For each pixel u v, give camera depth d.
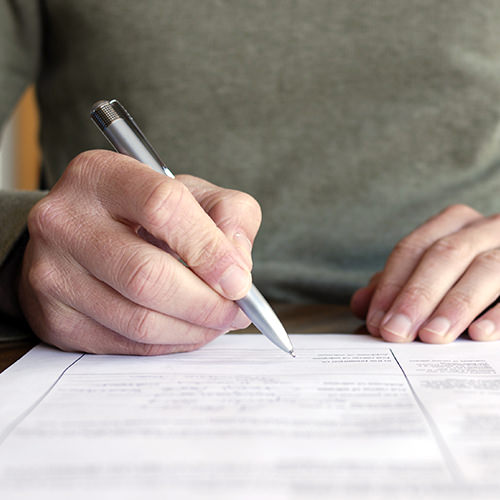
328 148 0.78
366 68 0.78
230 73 0.79
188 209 0.34
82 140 0.82
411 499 0.20
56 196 0.37
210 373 0.35
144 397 0.30
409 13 0.78
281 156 0.79
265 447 0.24
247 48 0.79
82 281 0.37
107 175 0.36
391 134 0.78
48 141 0.86
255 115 0.79
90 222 0.36
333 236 0.78
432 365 0.36
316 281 0.74
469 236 0.49
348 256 0.79
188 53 0.79
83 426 0.27
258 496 0.20
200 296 0.36
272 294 0.75
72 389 0.32
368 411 0.28
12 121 1.65
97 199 0.36
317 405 0.29
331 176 0.78
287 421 0.27
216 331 0.40
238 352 0.40
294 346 0.42
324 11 0.78
